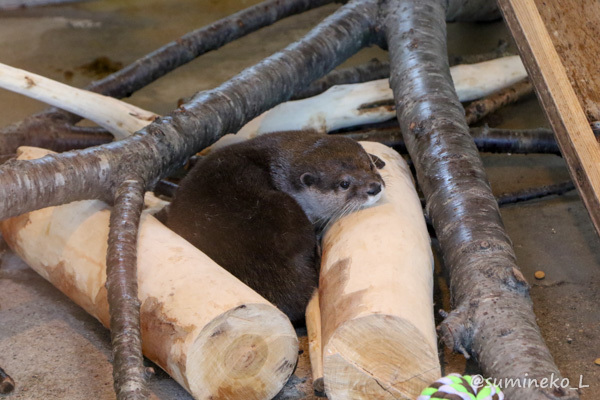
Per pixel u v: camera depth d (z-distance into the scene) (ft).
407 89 21.48
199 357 13.65
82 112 22.12
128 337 13.70
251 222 17.49
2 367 15.92
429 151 19.12
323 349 13.87
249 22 30.45
